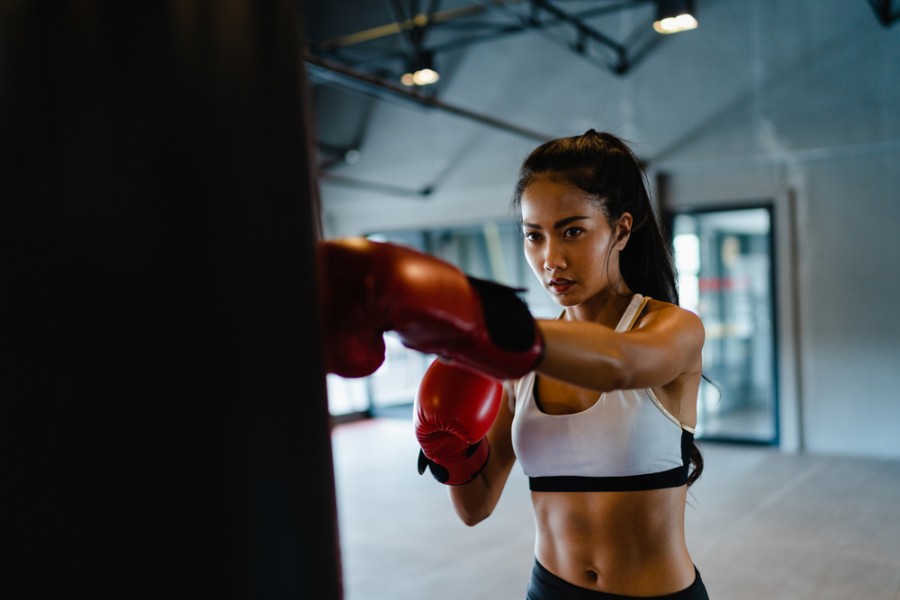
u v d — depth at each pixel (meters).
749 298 7.46
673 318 1.06
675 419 1.17
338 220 8.47
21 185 0.61
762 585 3.34
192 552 0.61
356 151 8.16
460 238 7.94
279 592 0.64
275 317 0.65
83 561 0.60
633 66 6.55
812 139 5.92
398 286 0.80
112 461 0.59
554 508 1.23
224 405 0.62
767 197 6.16
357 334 0.83
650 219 1.27
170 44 0.62
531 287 7.54
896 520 4.20
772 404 6.20
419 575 3.60
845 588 3.29
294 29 0.69
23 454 0.60
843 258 5.88
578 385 0.86
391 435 7.35
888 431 5.77
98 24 0.61
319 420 0.68
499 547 3.97
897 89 5.62
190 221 0.61
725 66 6.20
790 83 5.98
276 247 0.65
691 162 6.36
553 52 6.90
